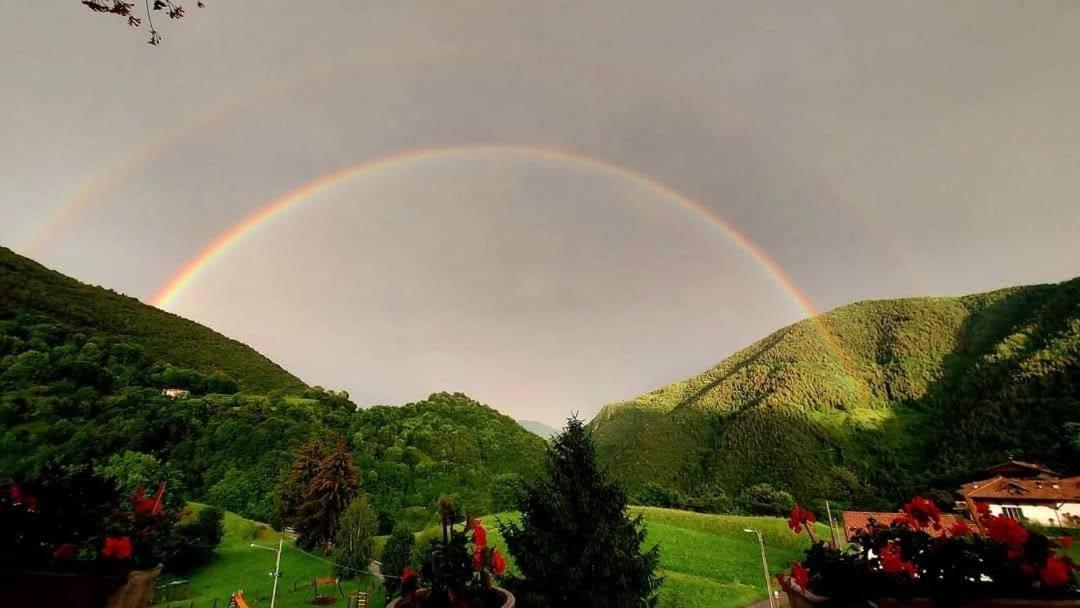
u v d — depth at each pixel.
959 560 3.10
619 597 9.02
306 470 59.62
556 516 9.48
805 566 3.58
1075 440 63.16
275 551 49.09
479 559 4.29
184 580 37.53
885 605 3.10
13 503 3.80
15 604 3.20
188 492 65.56
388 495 73.12
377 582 37.00
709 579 39.72
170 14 4.68
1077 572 2.95
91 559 3.64
